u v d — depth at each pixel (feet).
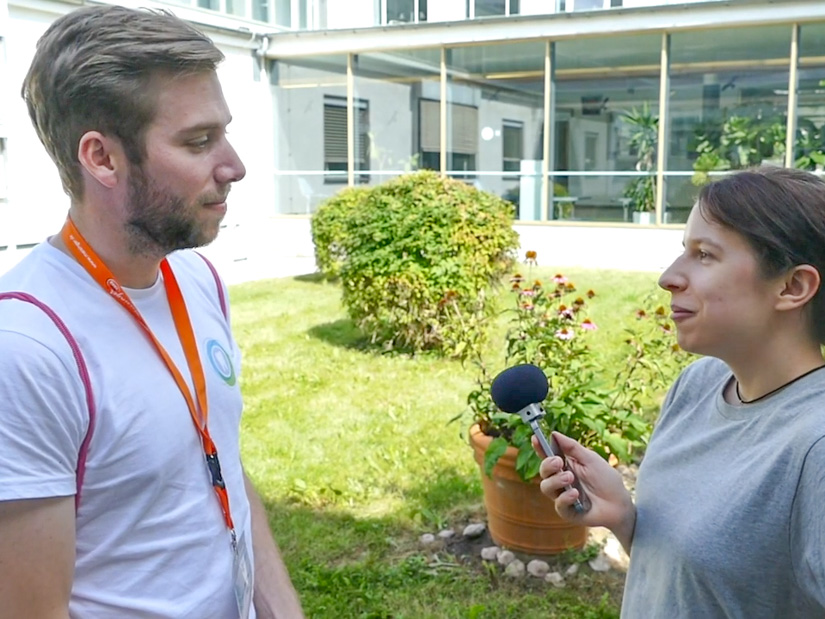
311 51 49.98
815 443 4.28
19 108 34.04
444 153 49.60
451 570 12.19
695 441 5.12
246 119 49.96
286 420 19.22
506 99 47.70
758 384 4.87
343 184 51.75
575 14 44.04
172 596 4.66
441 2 54.75
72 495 4.25
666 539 4.93
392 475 15.75
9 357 4.04
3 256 33.60
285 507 14.53
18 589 4.06
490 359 23.88
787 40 42.04
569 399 11.95
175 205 4.48
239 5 50.78
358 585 11.83
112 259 4.69
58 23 4.47
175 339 4.90
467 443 17.29
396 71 49.98
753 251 4.66
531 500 11.95
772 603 4.51
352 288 25.35
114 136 4.36
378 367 23.79
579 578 11.85
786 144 42.88
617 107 45.65
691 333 4.90
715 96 43.86
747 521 4.50
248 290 37.78
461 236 23.90
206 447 4.82
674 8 42.22
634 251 44.88
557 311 17.28
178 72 4.38
